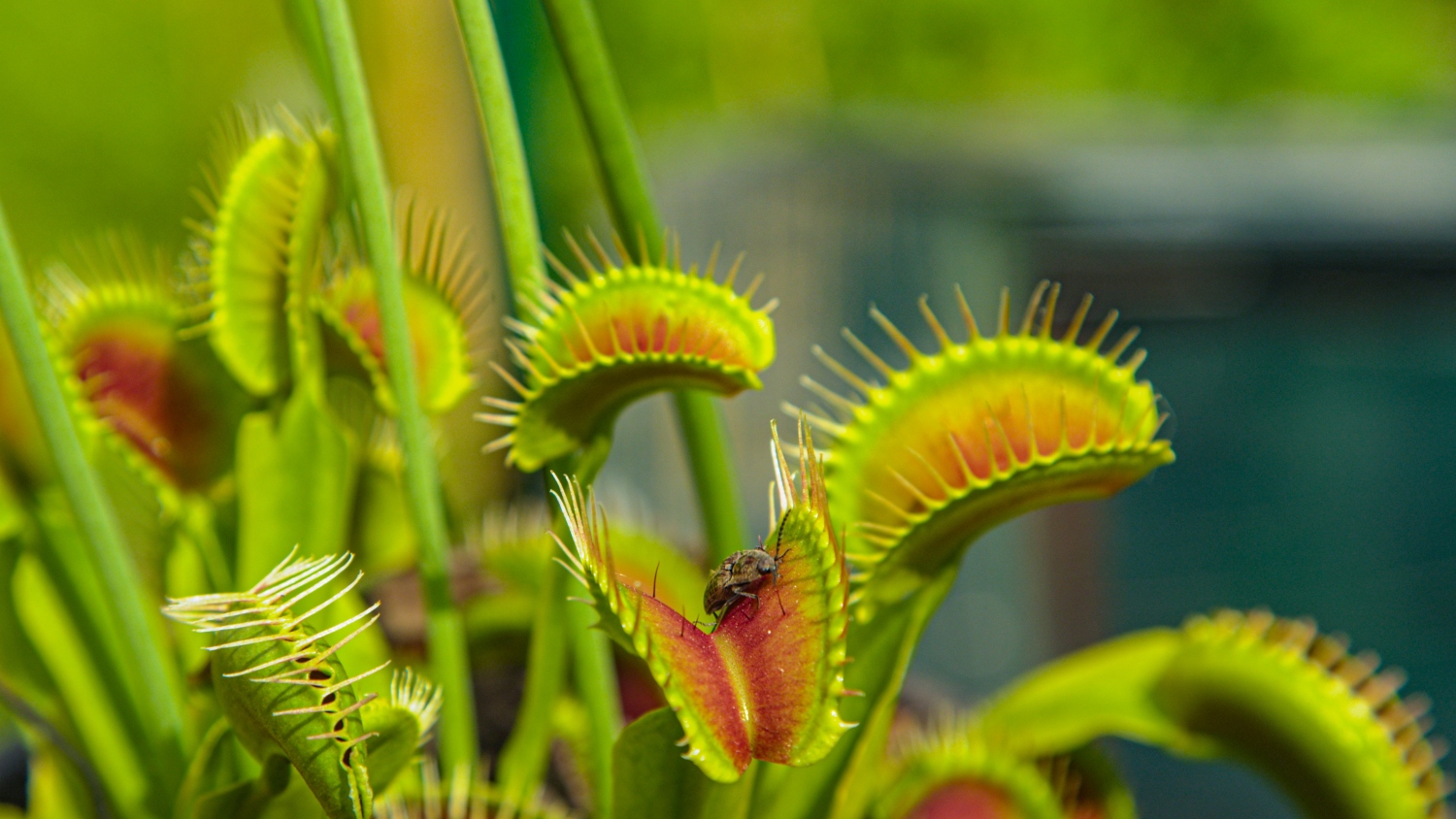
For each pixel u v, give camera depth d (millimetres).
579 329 274
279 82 1114
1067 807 317
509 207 284
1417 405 571
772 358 268
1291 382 583
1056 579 566
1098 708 307
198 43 1179
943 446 275
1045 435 274
